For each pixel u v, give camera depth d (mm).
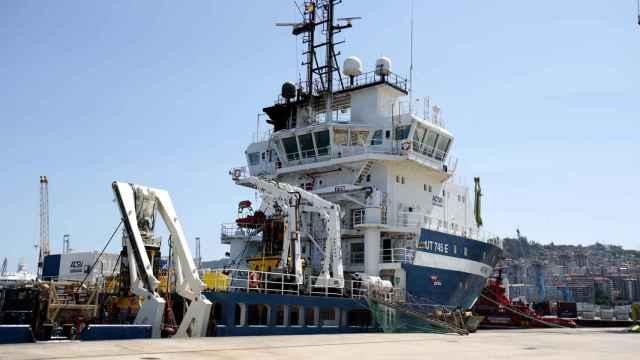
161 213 25125
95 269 38500
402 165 38125
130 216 23734
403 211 37531
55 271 41156
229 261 41375
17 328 18922
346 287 35812
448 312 34500
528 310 55469
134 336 21875
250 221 34625
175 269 24891
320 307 29984
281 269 30375
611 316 71500
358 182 38094
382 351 19891
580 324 66188
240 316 27141
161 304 22719
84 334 20891
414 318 32594
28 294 24422
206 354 17047
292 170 39688
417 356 18422
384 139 38594
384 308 31906
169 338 22688
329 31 42281
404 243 36812
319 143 39312
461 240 38844
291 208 30922
